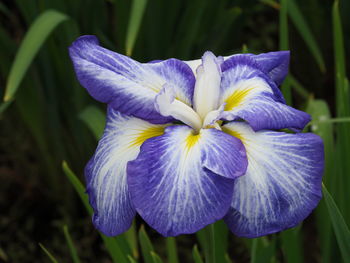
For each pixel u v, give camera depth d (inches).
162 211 19.0
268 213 19.4
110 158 20.8
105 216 20.4
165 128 20.7
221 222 25.4
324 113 28.4
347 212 25.6
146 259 24.7
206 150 19.6
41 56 32.2
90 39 21.4
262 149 19.8
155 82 21.3
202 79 21.2
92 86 20.9
